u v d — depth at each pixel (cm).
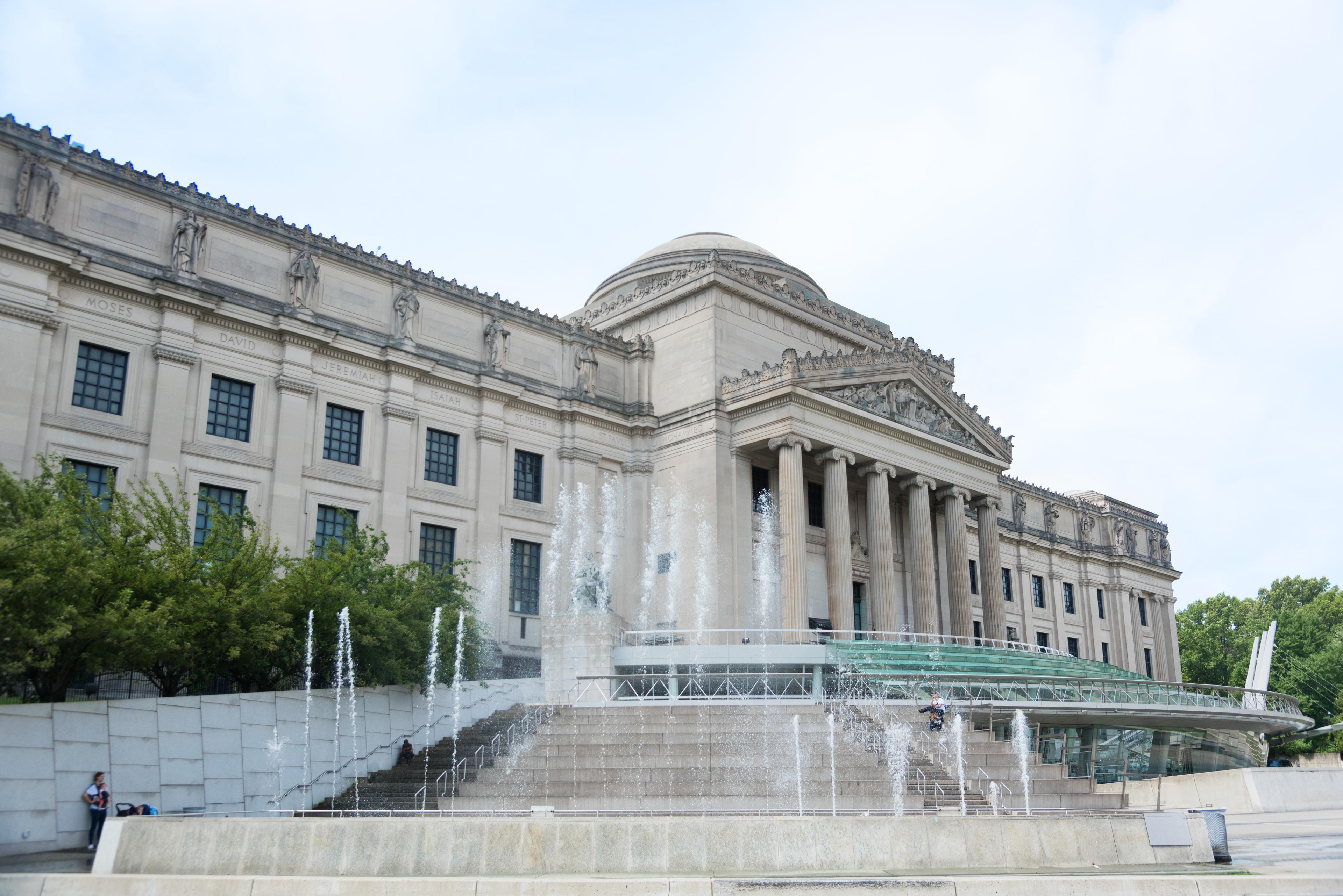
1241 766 7338
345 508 5803
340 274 6075
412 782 3838
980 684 5038
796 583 6328
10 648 3031
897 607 7812
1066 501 11531
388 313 6259
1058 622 10944
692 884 1914
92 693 4206
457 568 6222
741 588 6706
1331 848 2736
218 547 4106
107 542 3728
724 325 7169
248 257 5688
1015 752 4206
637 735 4044
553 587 6650
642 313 7638
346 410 6000
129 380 5131
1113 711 5419
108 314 5109
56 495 3931
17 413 4681
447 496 6275
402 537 6000
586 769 3744
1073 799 3609
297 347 5747
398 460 6075
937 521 8256
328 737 3922
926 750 4009
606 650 5047
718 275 7138
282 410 5631
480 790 3634
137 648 3375
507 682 4844
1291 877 2011
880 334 8356
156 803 3309
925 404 7606
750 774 3603
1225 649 14475
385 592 4488
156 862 2164
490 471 6500
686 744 3875
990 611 7806
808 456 7000
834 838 2208
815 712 4338
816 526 7475
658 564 6956
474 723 4588
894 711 4412
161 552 3756
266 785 3659
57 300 4909
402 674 4247
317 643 4144
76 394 4962
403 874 2131
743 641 6556
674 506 6962
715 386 6981
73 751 3112
